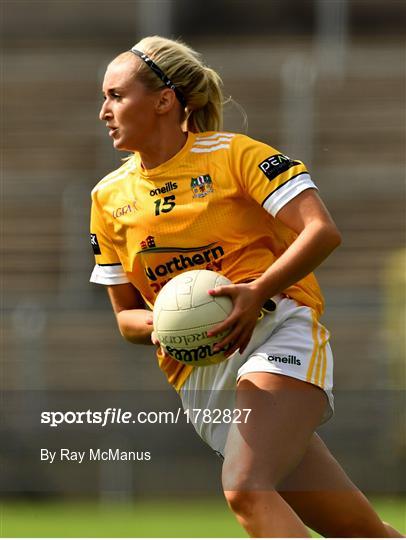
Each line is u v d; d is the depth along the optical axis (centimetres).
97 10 7594
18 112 6644
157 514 3012
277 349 1312
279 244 1379
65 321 5119
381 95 6481
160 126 1345
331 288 5459
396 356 4012
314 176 5850
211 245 1337
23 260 5647
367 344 4766
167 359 1444
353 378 4719
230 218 1327
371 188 5778
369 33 7338
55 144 6431
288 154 6106
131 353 4562
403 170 6081
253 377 1286
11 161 6353
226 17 7462
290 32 7419
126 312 1488
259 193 1298
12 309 4825
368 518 1431
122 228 1385
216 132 1365
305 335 1336
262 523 1193
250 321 1247
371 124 6341
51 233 5712
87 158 6353
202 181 1329
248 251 1348
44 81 6831
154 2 7069
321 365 1322
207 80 1397
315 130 6338
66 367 5034
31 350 4484
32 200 5797
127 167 1405
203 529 2528
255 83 6588
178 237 1340
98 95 6744
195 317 1250
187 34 7469
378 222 5688
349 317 4819
